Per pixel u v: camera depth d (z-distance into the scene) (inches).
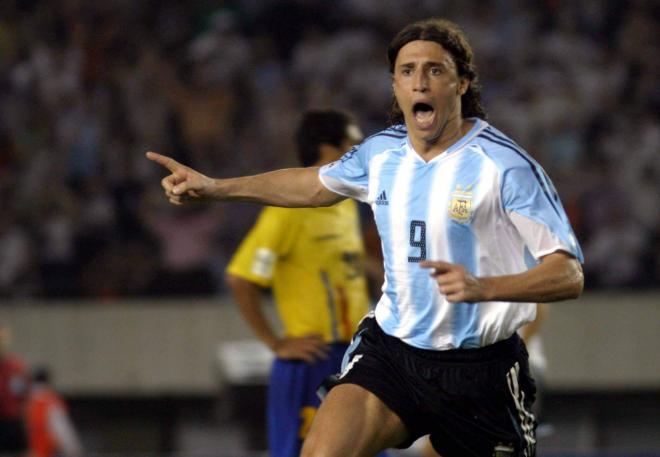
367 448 500.7
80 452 1261.1
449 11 1674.5
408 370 511.5
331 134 698.8
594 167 1472.7
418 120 488.7
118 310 1289.4
